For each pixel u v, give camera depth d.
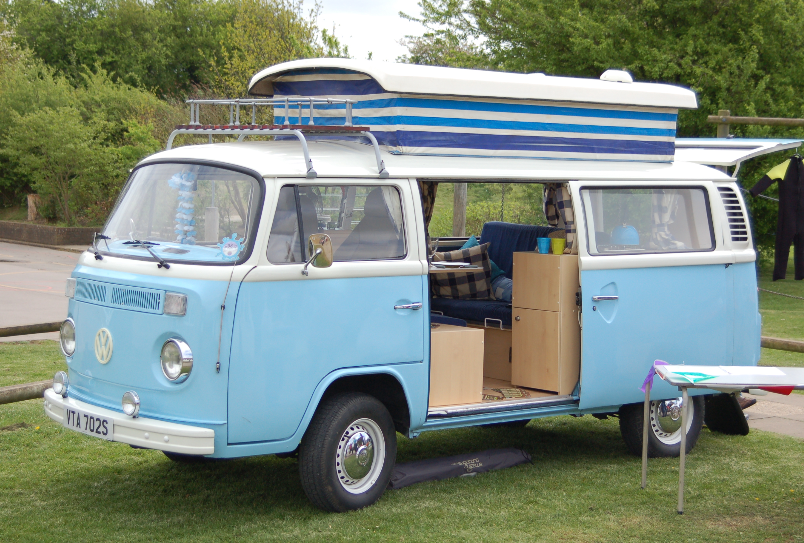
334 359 5.12
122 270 5.12
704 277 6.79
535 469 6.45
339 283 5.14
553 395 6.36
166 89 49.66
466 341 5.95
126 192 5.61
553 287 6.33
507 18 20.38
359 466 5.31
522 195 19.61
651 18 19.89
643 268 6.46
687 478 6.28
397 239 5.50
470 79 5.84
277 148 5.45
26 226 28.64
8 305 14.20
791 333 13.40
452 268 5.77
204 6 52.34
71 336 5.45
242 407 4.78
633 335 6.42
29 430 6.97
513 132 6.16
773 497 5.85
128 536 4.80
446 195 21.59
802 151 17.95
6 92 30.75
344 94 6.01
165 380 4.80
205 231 5.07
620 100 6.63
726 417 7.56
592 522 5.26
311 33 25.23
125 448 6.63
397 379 5.44
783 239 9.73
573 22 18.95
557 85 6.29
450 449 7.03
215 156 5.25
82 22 50.41
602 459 6.81
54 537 4.75
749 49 19.22
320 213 5.18
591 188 6.32
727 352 6.94
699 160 8.30
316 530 4.95
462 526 5.11
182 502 5.45
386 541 4.82
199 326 4.71
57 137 28.11
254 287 4.81
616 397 6.39
